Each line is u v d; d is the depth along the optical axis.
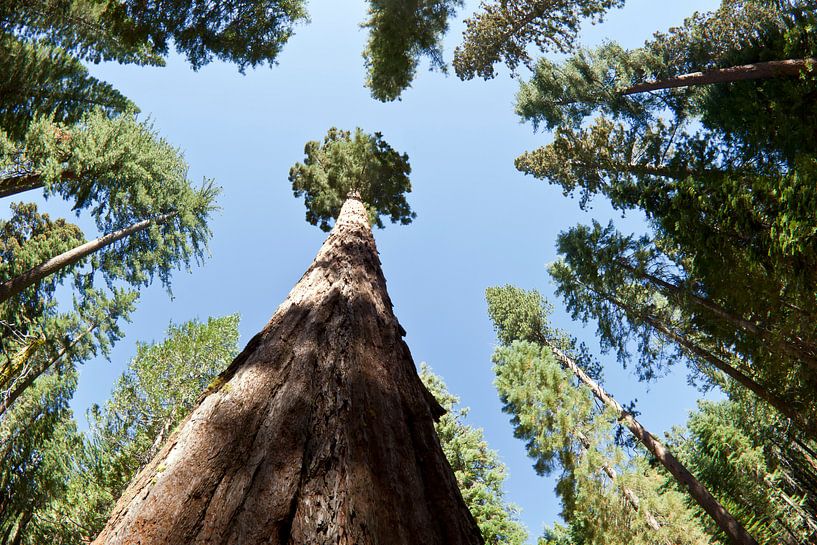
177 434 1.70
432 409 2.44
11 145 9.48
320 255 4.53
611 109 15.59
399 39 14.53
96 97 13.31
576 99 16.06
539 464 12.27
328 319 2.59
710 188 9.84
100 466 13.09
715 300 10.74
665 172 13.58
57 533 12.18
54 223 17.05
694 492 10.90
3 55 10.95
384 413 1.82
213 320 16.78
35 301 15.15
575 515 10.91
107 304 16.06
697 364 14.12
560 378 13.32
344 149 14.73
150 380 14.54
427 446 1.87
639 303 13.56
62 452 13.09
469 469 13.50
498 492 13.20
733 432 15.12
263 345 2.32
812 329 8.12
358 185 14.53
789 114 10.52
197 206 16.20
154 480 1.34
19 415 13.89
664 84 13.50
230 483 1.29
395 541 1.20
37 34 12.27
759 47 11.89
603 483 10.72
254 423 1.59
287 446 1.46
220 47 11.75
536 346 14.88
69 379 15.48
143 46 14.40
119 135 11.68
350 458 1.39
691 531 10.20
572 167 16.58
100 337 16.03
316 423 1.59
